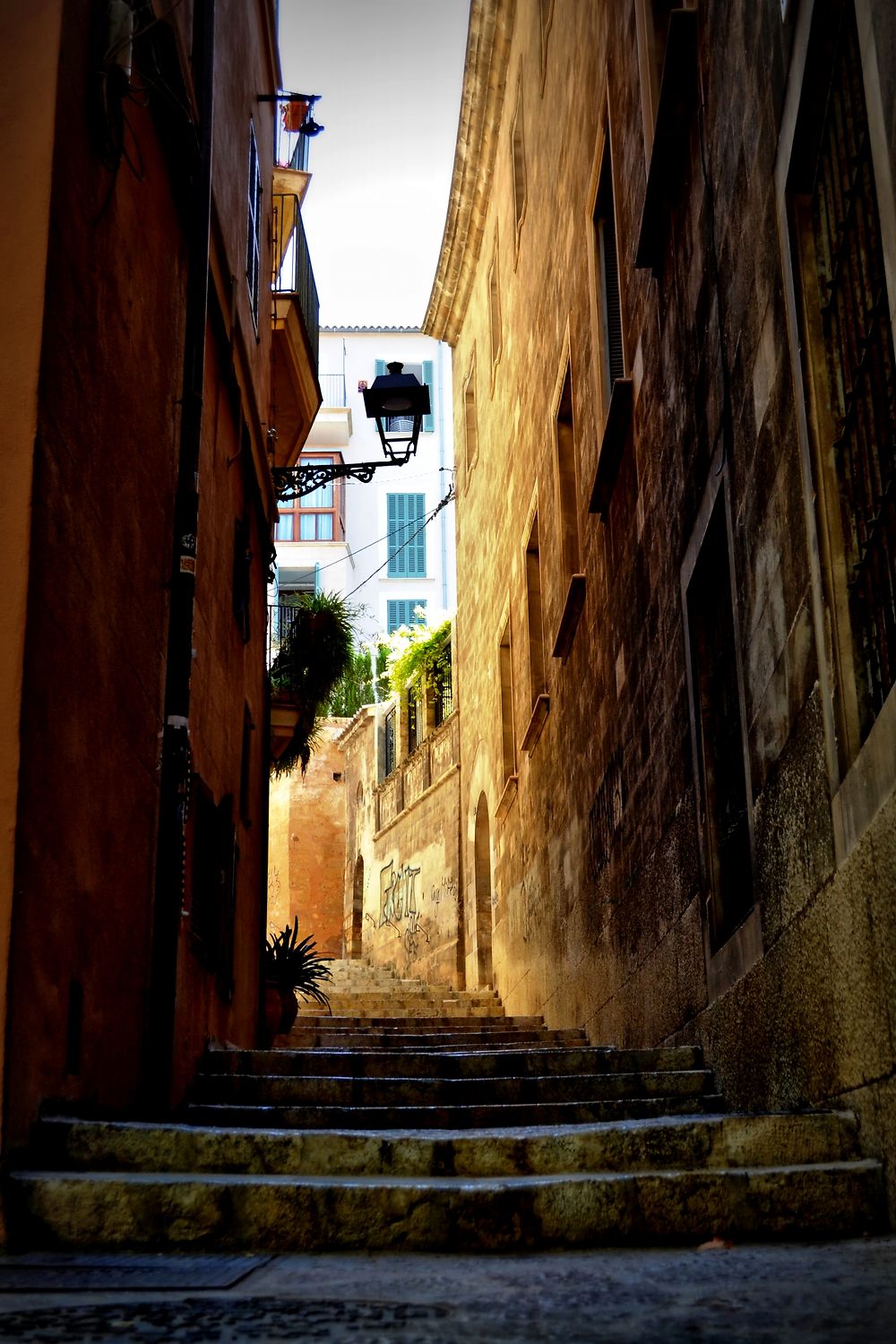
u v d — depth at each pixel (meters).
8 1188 4.38
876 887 4.32
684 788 8.15
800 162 5.26
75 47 5.79
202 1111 6.75
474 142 20.52
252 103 12.62
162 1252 4.24
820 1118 4.78
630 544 10.04
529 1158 4.93
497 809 19.42
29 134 5.46
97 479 6.05
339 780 36.00
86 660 5.79
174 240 7.96
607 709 11.15
